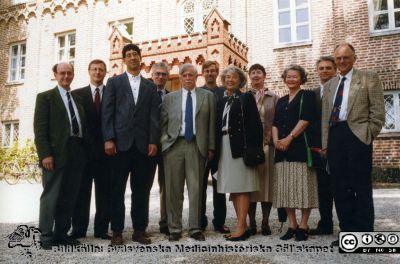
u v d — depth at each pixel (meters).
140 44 12.13
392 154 10.62
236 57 11.71
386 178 9.96
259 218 6.04
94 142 4.61
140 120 4.38
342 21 11.75
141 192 4.39
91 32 16.23
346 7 11.75
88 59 16.16
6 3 18.41
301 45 12.20
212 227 5.34
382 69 11.12
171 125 4.56
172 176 4.48
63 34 17.22
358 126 3.93
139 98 4.43
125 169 4.29
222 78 4.84
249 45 12.92
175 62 11.58
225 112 4.58
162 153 4.59
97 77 4.79
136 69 4.57
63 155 4.16
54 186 4.13
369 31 11.40
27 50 17.77
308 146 4.31
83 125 4.45
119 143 4.26
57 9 17.23
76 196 4.34
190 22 13.99
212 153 4.57
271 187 4.72
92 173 4.70
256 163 4.25
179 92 4.71
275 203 4.41
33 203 8.30
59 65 4.41
